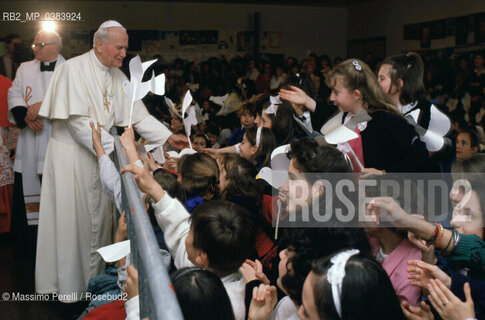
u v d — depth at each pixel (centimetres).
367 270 126
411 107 293
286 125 334
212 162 255
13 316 381
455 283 165
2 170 546
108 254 204
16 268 479
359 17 1231
